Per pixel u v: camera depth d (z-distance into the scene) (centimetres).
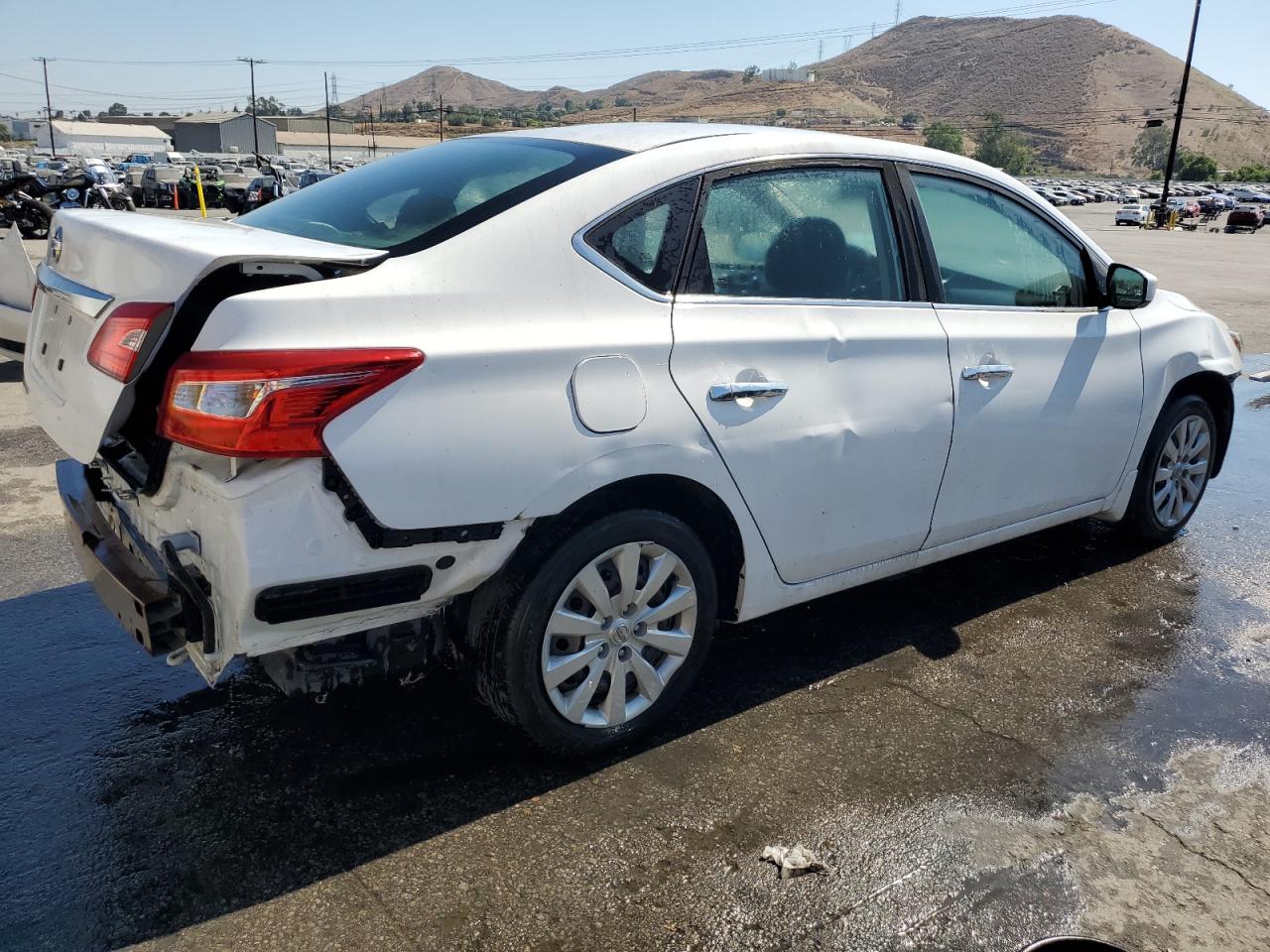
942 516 348
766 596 308
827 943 225
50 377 267
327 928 223
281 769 280
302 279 239
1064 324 380
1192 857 260
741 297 290
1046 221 386
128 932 220
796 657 357
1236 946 230
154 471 236
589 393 252
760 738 304
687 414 270
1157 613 407
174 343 237
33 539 441
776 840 258
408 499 227
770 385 286
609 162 278
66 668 333
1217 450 490
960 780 287
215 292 235
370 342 224
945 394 333
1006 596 418
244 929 222
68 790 268
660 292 273
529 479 243
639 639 283
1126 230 4544
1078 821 272
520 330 245
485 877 241
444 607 264
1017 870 252
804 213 309
